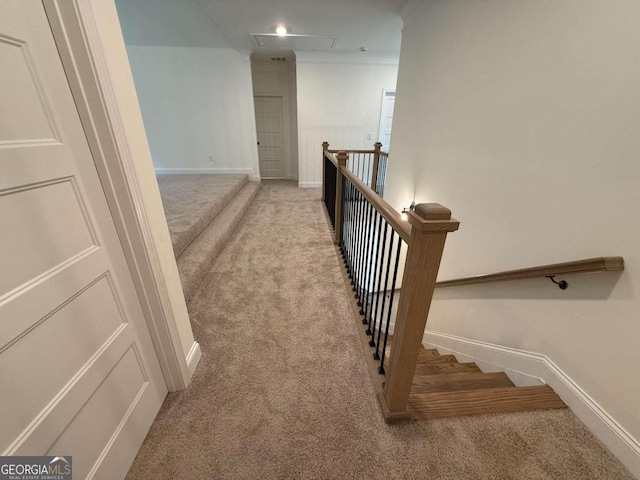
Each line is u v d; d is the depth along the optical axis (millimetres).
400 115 3518
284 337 1599
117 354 907
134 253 948
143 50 4492
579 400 1132
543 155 1325
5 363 575
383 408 1149
